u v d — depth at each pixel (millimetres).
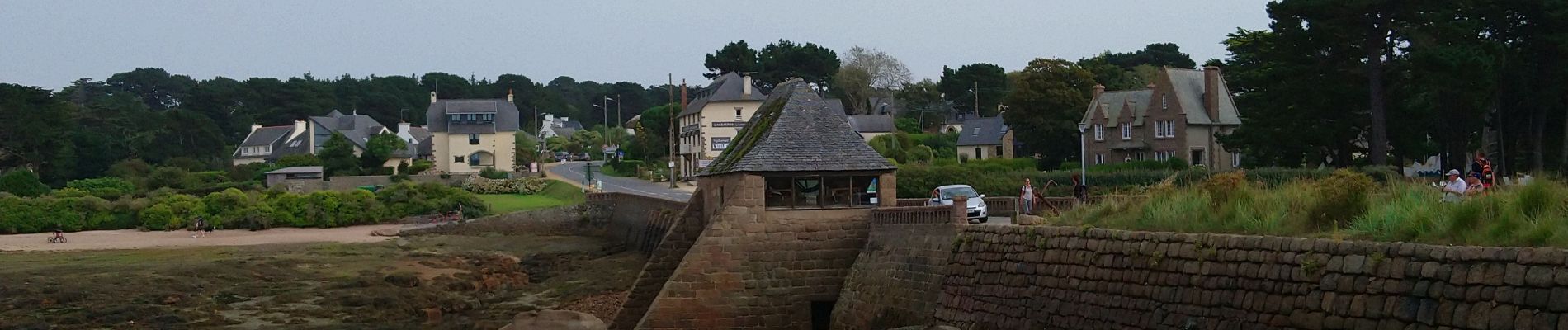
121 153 145125
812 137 39500
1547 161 67188
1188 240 23828
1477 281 18047
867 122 134625
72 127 135750
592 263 55594
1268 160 69375
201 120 163250
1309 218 23688
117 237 78625
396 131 177250
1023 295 28406
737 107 113062
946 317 31219
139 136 152375
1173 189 29562
